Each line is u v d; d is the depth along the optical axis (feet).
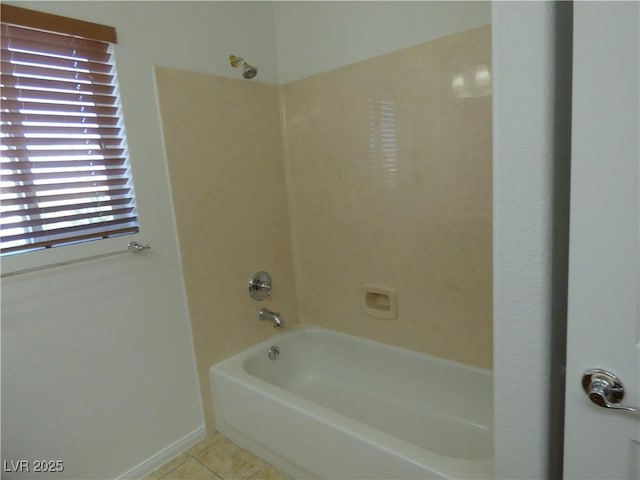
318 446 5.16
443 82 5.65
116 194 5.39
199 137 6.31
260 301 7.50
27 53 4.54
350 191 7.02
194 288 6.39
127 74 5.42
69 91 4.89
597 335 2.45
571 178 2.36
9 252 4.52
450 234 6.00
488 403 5.98
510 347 2.81
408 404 6.82
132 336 5.67
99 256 5.17
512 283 2.71
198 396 6.61
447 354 6.42
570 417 2.68
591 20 2.17
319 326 8.11
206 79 6.36
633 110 2.12
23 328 4.65
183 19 6.06
